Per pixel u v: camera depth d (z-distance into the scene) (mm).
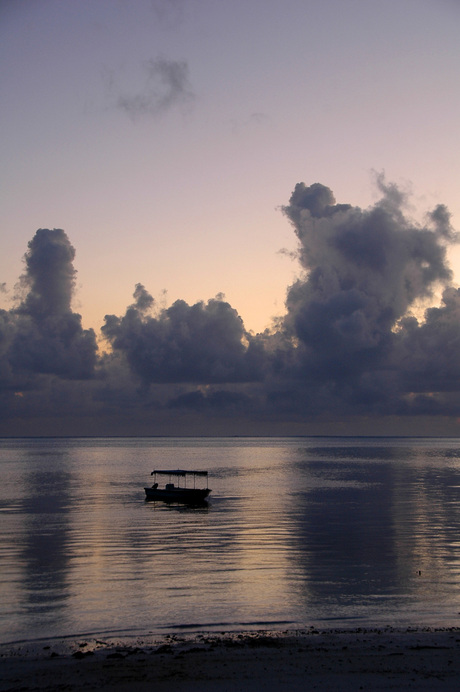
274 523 67375
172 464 191250
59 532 61531
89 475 144375
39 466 181125
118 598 35812
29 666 24781
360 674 23516
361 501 89188
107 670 24141
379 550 50750
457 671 23750
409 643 27312
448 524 66188
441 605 34219
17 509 81125
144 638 28703
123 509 81250
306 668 24141
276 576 41281
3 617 32188
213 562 46031
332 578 40656
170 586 38688
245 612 32938
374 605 34219
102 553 50000
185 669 24141
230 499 92562
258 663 24766
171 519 71250
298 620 31500
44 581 40156
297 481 126000
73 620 31625
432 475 142750
